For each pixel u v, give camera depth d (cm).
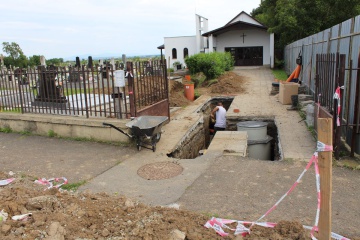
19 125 962
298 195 514
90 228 383
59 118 892
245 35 3722
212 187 561
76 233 365
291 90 1338
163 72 1010
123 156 740
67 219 390
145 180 605
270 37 3456
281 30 3189
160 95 1005
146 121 798
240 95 1689
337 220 433
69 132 891
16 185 567
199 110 1351
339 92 634
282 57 3638
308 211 461
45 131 925
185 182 587
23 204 430
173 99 1491
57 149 802
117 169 663
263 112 1216
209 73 2481
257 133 951
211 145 795
